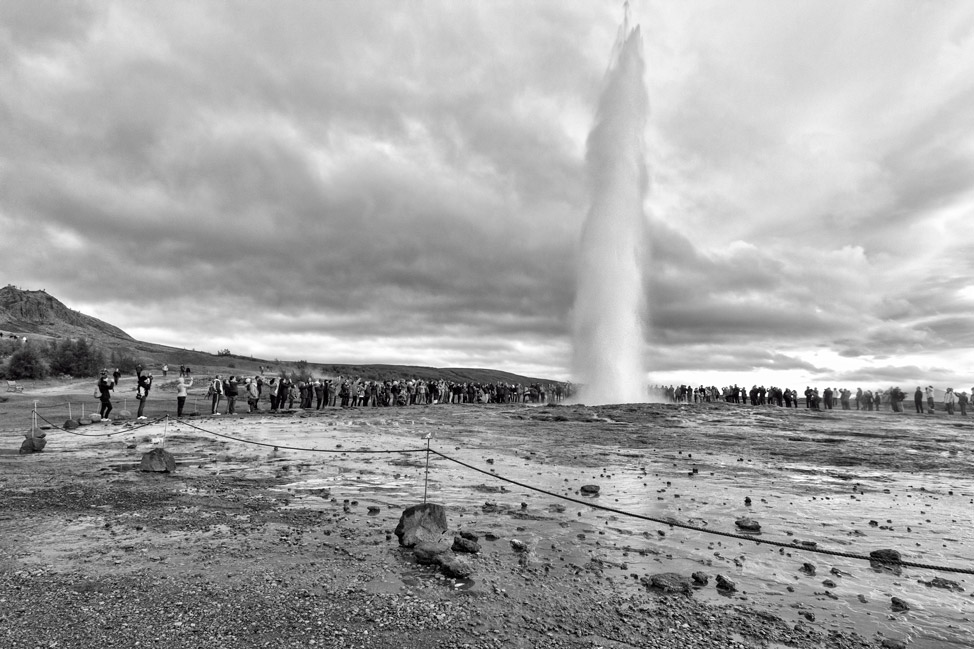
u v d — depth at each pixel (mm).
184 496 10977
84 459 15406
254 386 33969
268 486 12266
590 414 31781
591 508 10797
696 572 6992
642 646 5117
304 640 4984
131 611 5535
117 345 160125
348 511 10016
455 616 5613
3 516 9234
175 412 32375
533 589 6434
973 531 9602
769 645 5234
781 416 32656
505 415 32750
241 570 6801
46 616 5383
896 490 13398
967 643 5391
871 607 6285
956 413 42031
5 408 33406
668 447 20812
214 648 4785
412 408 38844
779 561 7855
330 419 28172
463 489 12320
